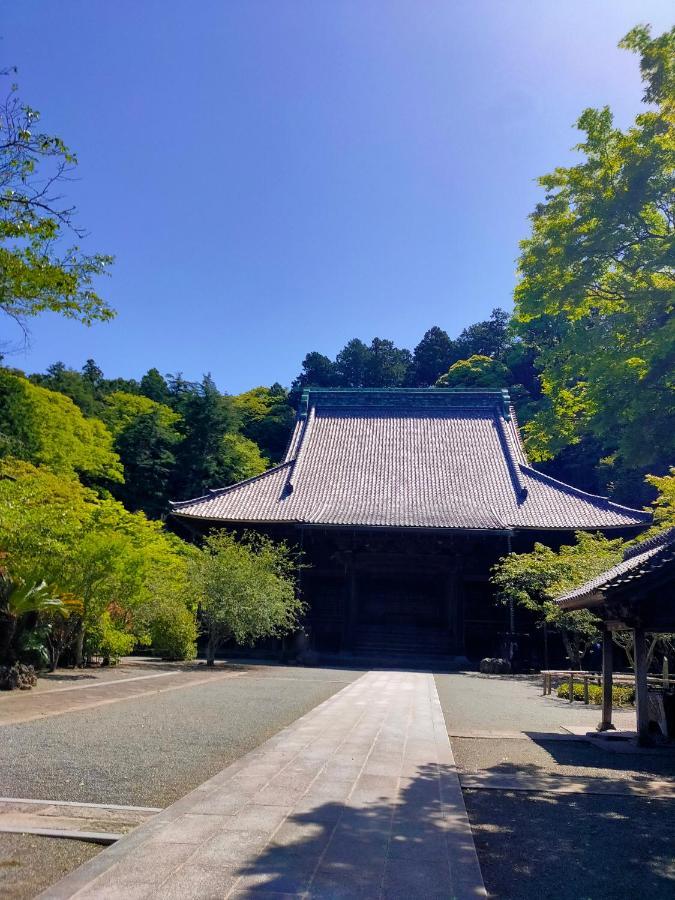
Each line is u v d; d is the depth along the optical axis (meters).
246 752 7.39
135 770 6.40
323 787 5.59
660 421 8.30
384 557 31.23
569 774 7.10
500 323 77.19
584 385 9.70
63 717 9.66
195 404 53.09
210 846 4.04
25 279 8.09
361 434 38.41
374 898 3.37
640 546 11.17
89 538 17.20
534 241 9.96
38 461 35.88
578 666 21.30
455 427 38.50
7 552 14.73
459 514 30.47
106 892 3.31
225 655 28.45
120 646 19.11
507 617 29.48
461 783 6.50
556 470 52.62
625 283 9.23
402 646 29.14
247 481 34.19
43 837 4.33
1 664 15.18
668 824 5.23
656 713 9.35
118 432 50.78
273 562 24.59
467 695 15.77
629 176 8.51
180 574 23.30
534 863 4.29
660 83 8.48
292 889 3.43
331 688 15.45
